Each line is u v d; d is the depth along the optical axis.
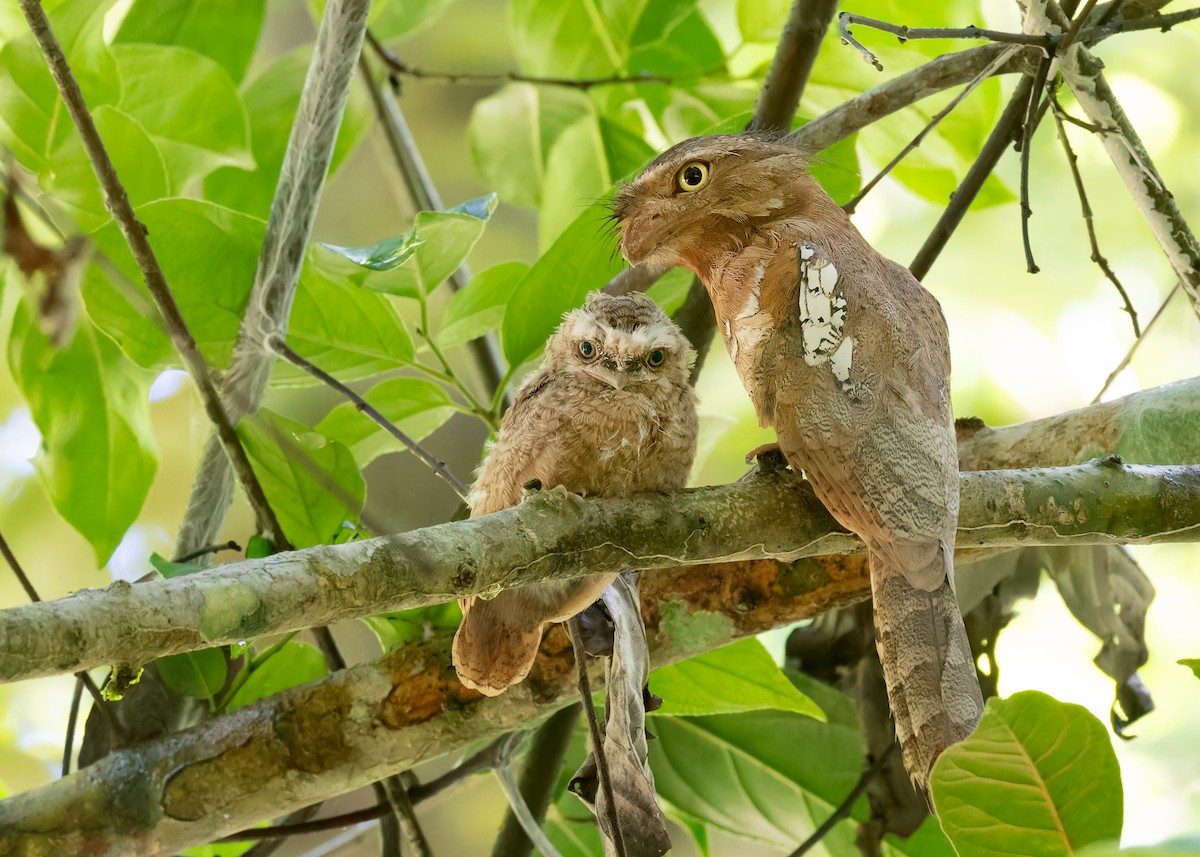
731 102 11.57
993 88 10.71
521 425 7.77
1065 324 17.52
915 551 6.52
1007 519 7.01
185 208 8.48
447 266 8.53
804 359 7.00
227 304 8.73
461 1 17.08
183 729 7.95
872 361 6.93
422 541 5.89
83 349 9.59
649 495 6.80
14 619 4.83
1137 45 17.58
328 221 16.66
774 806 10.35
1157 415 7.97
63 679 14.13
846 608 10.12
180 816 7.68
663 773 10.46
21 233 4.06
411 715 7.89
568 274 8.97
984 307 17.56
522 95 12.19
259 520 8.14
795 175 8.20
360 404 8.39
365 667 8.01
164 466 15.20
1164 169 17.56
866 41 10.96
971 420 8.57
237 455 8.02
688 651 8.25
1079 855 4.41
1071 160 8.51
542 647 7.93
